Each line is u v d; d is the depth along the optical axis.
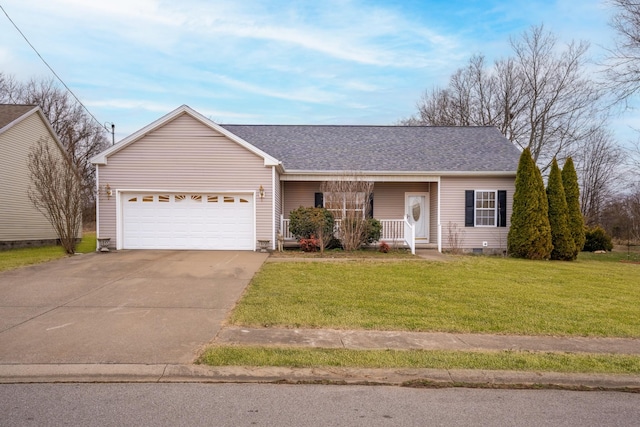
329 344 5.86
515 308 7.94
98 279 9.95
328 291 9.02
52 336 6.02
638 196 27.61
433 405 4.30
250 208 15.72
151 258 13.17
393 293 8.98
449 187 18.00
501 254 17.86
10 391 4.46
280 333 6.30
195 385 4.67
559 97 32.34
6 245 17.84
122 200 15.50
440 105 41.09
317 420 3.93
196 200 15.65
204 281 9.88
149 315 7.14
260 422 3.87
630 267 14.30
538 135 33.53
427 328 6.65
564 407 4.30
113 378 4.81
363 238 16.23
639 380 4.91
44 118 20.05
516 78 34.62
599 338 6.34
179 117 15.56
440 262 13.54
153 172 15.50
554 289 9.75
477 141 20.58
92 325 6.55
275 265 12.23
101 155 15.34
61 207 14.50
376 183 19.12
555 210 16.64
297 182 18.61
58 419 3.87
